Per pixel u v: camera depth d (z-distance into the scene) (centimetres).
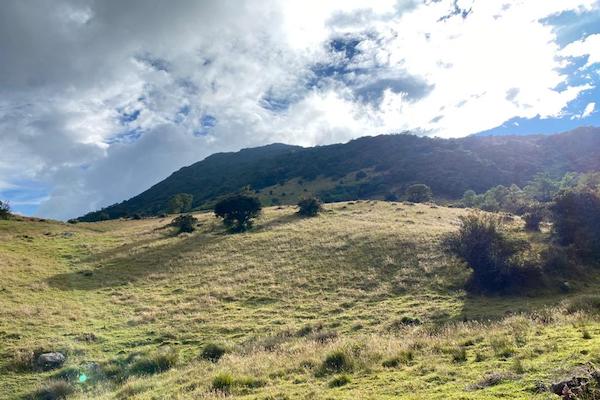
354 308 3042
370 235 5044
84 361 2197
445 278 3581
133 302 3384
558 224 4281
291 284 3719
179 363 2100
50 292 3631
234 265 4416
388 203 8194
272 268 4231
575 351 1156
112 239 6256
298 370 1483
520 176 16400
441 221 6219
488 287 3312
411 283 3547
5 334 2562
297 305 3184
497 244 3478
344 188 16825
